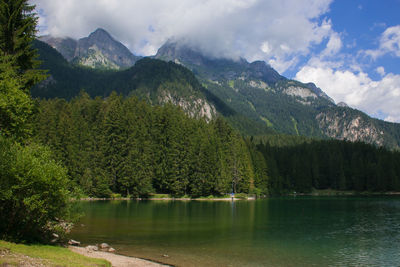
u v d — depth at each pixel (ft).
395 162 564.71
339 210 248.11
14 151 78.07
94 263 73.20
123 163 329.52
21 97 102.53
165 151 358.64
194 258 96.99
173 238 126.31
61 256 72.79
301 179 544.62
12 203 78.13
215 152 376.68
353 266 94.63
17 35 121.80
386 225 171.42
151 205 265.13
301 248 115.55
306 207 272.72
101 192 317.83
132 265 83.92
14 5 123.54
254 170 465.88
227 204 296.10
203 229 149.18
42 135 306.55
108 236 126.11
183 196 356.18
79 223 155.84
